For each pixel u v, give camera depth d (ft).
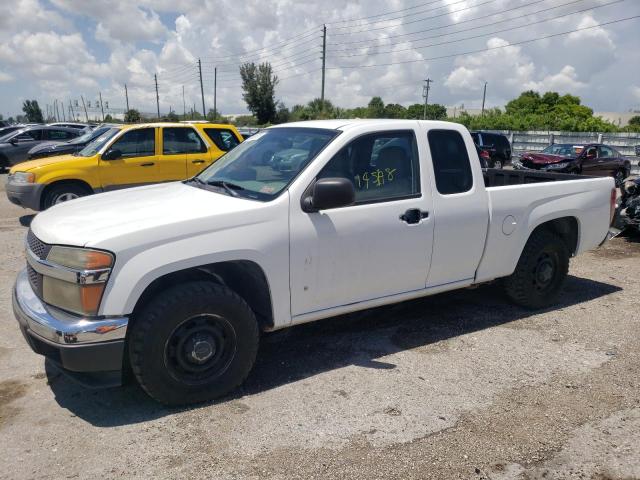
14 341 15.16
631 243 28.71
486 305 18.29
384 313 17.47
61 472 9.65
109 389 12.56
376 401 12.11
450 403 12.05
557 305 18.45
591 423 11.32
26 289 12.07
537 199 16.58
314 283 12.77
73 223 11.55
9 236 29.22
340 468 9.83
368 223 13.17
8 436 10.71
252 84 188.14
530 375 13.39
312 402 12.04
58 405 11.89
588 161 63.87
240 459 10.05
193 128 34.91
